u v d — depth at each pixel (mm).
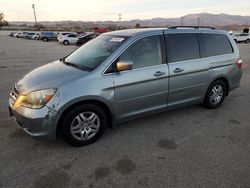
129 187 2781
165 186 2799
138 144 3734
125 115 3939
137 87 3895
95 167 3145
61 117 3402
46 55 16672
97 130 3732
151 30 4203
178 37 4445
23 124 3381
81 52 4410
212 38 4984
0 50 20531
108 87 3586
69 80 3393
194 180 2900
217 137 3998
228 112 5129
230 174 3020
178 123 4520
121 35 4164
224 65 5109
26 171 3041
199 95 4895
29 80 3623
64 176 2961
